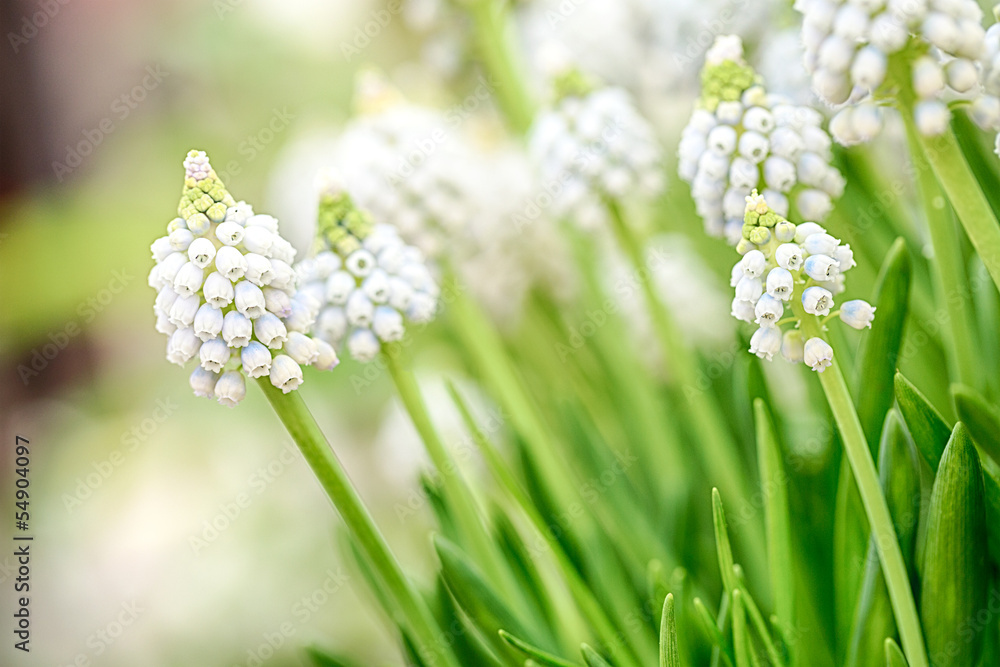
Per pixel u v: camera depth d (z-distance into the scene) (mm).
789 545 506
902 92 468
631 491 570
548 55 577
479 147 650
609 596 538
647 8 602
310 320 483
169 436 863
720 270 607
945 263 499
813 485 535
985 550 481
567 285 615
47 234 936
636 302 609
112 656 759
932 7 459
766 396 534
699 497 562
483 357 568
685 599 517
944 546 479
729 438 566
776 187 498
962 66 462
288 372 477
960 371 502
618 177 559
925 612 485
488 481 623
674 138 625
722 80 502
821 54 467
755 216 469
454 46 629
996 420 481
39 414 904
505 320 615
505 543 542
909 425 487
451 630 522
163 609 771
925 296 542
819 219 502
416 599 501
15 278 915
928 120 462
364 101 591
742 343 554
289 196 764
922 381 538
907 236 551
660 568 519
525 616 539
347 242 518
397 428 674
